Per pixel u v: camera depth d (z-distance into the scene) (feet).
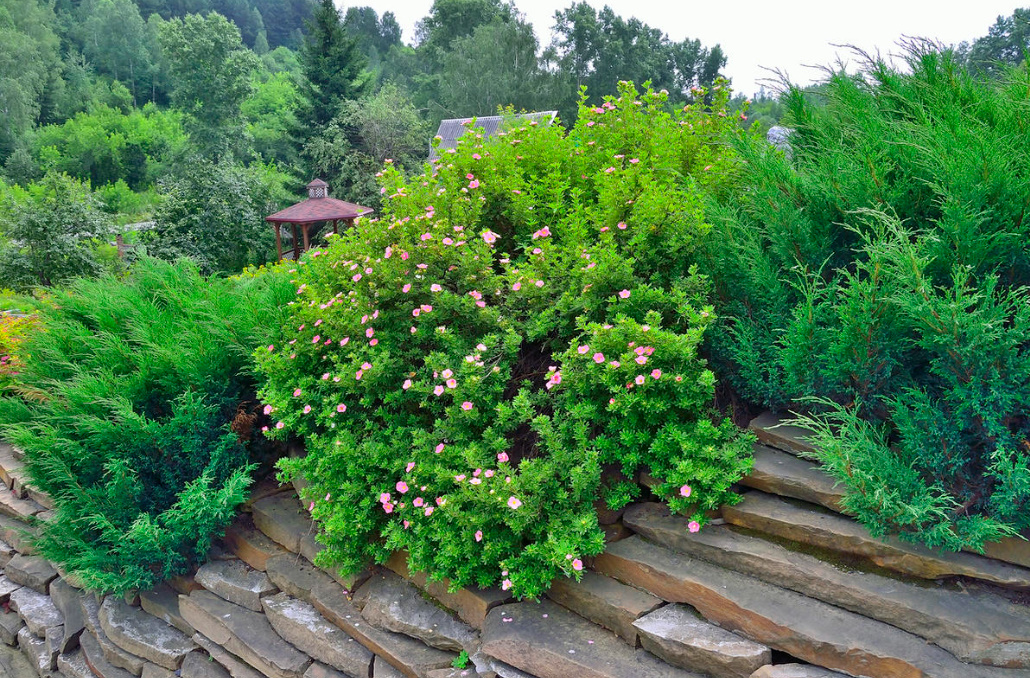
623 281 9.20
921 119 8.87
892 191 8.25
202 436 11.53
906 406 7.67
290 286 13.21
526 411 8.61
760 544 7.68
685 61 177.06
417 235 10.66
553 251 10.32
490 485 7.93
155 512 11.25
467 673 8.14
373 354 9.76
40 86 187.93
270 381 11.04
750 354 8.59
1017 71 9.10
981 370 6.57
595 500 8.77
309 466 10.19
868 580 6.99
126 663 10.82
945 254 7.16
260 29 322.34
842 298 7.60
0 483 15.55
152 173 180.96
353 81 110.93
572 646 7.65
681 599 7.66
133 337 12.84
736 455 8.19
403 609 9.01
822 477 7.81
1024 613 6.41
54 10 245.24
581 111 13.84
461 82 139.13
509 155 12.53
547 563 8.02
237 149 162.81
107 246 53.88
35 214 50.31
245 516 11.71
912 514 6.50
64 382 12.68
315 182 66.64
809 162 9.36
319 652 9.26
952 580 6.88
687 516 8.27
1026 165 7.45
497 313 9.55
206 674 10.07
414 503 8.61
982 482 6.95
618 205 10.25
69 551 11.05
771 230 8.63
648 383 8.05
